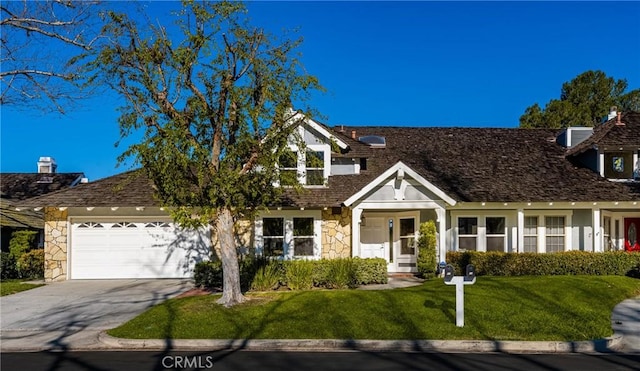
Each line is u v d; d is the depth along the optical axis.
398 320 11.24
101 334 10.80
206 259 19.84
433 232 18.61
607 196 20.17
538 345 9.77
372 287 16.69
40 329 11.62
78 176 31.77
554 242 21.36
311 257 19.95
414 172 18.48
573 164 22.78
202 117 12.95
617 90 48.03
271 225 20.17
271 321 11.28
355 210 18.83
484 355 9.33
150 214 20.05
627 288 15.74
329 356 9.24
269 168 13.16
